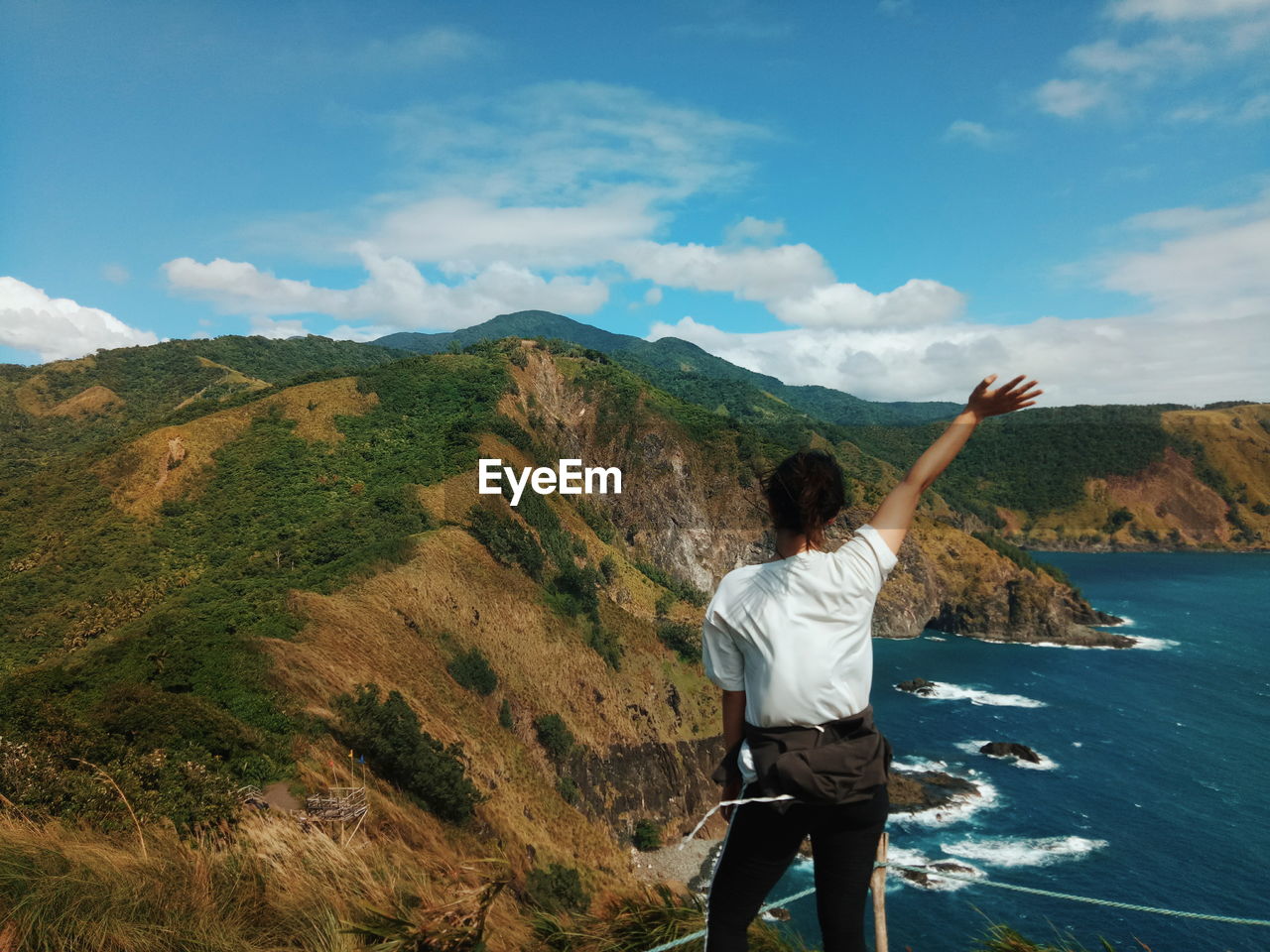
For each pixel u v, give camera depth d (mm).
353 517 79188
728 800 2449
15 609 75812
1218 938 36500
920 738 67875
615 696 67062
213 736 21688
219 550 82062
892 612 117062
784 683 2301
